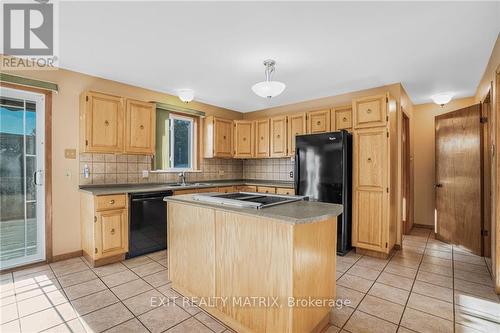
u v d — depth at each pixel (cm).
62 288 232
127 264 289
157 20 201
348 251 336
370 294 225
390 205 315
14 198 275
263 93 253
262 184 451
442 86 363
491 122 275
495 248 232
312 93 400
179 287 224
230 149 478
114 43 239
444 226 380
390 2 177
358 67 294
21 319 186
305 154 357
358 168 328
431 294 225
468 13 189
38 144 288
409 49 248
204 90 391
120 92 351
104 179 335
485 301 214
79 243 311
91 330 175
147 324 182
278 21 202
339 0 175
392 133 327
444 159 384
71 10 188
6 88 265
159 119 398
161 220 338
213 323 184
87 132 294
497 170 230
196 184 424
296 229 147
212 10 188
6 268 263
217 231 188
